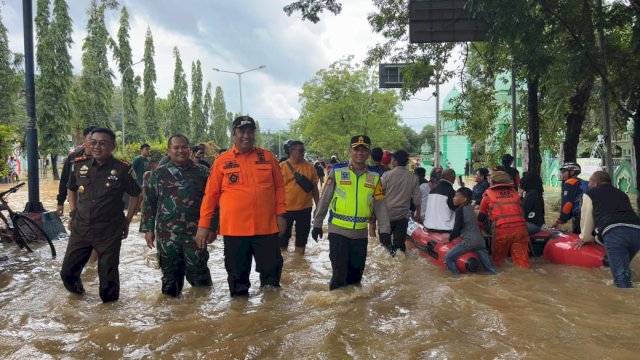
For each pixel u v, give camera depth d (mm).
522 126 15555
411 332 4113
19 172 36719
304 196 7805
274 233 5133
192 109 78812
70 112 37031
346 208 5316
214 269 6852
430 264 7066
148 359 3613
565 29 8695
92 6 43406
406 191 7527
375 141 43562
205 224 4957
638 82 8609
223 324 4305
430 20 12062
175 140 5133
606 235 5617
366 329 4215
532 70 8492
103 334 4031
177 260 5238
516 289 5516
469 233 6430
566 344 3799
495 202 6727
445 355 3596
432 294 5301
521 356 3559
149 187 5211
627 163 19922
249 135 4938
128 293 5531
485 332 4113
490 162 17031
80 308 4922
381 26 14992
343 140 42344
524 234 6645
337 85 43219
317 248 8508
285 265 7082
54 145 35844
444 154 40938
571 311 4629
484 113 16125
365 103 43719
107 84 43781
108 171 5125
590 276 5988
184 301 5113
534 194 7488
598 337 3953
